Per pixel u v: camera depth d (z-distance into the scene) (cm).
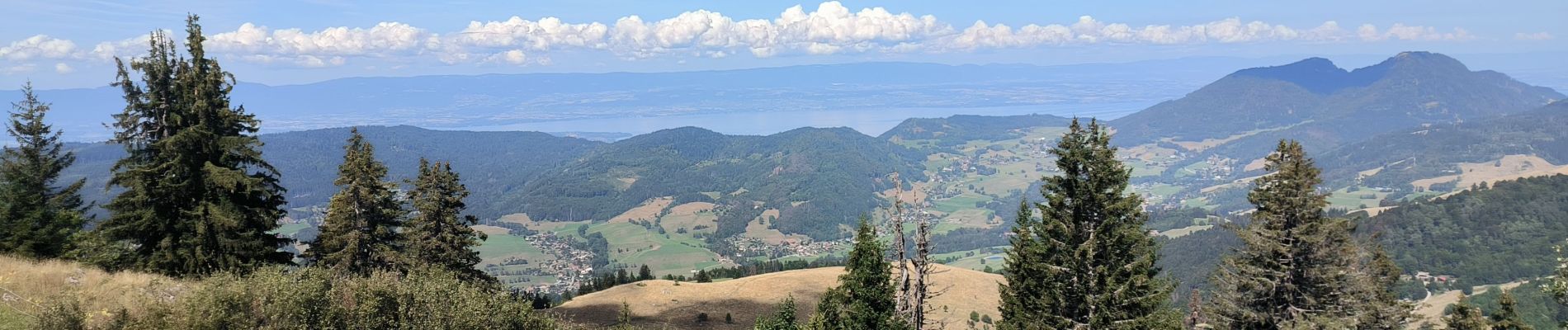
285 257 3375
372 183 3534
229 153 3067
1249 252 2816
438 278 1927
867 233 2341
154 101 2939
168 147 2878
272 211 3259
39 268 2216
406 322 1644
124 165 2989
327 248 3484
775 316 3047
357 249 3462
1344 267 2750
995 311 6581
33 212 3722
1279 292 2783
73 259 3162
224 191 3056
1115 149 2684
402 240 3716
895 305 2281
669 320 5200
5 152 3725
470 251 3931
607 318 5181
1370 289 2747
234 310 1477
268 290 1527
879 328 2228
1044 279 2777
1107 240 2641
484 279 3916
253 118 3234
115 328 1445
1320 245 2691
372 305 1628
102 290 1906
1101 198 2644
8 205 3625
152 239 3008
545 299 5703
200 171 3009
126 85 2902
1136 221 2698
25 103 3784
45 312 1470
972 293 7125
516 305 2000
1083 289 2670
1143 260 2681
